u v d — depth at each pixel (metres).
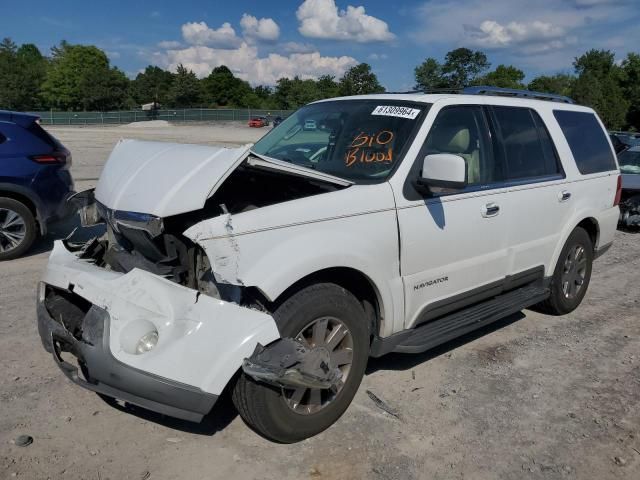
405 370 4.46
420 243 3.93
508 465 3.37
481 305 4.76
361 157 4.11
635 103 78.19
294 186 4.02
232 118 74.12
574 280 5.76
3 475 3.09
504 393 4.18
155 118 71.94
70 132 44.69
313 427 3.47
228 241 3.06
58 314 3.57
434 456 3.42
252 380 3.15
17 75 89.44
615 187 6.09
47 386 4.01
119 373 2.96
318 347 3.39
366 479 3.20
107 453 3.32
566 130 5.52
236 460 3.30
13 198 7.05
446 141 4.23
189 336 3.00
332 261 3.39
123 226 3.45
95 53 100.94
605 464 3.41
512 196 4.66
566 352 4.92
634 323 5.66
